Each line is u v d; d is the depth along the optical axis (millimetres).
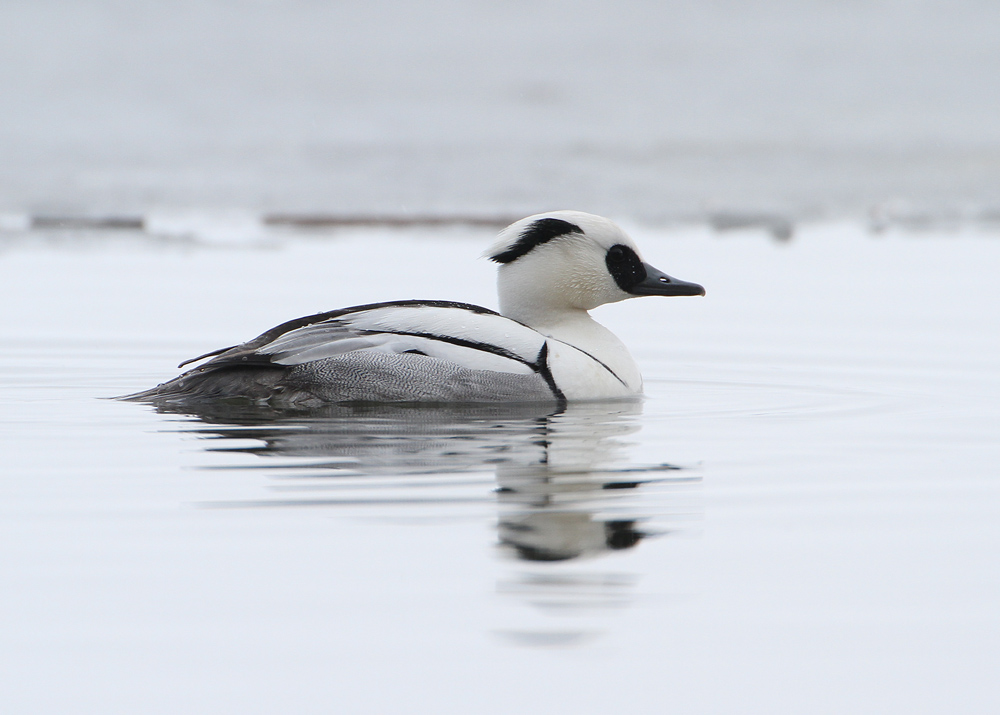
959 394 13023
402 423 11039
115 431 10586
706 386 13500
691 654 6391
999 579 7289
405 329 12047
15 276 21125
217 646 6375
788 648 6469
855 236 27062
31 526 7918
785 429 11102
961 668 6312
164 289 20047
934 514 8438
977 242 25984
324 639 6453
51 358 14891
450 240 26078
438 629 6543
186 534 7785
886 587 7180
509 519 8125
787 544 7805
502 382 11898
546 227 12867
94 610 6719
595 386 12281
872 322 17859
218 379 11922
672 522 8195
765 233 27500
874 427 11203
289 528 7895
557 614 6762
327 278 21234
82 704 5910
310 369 11758
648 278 13047
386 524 8000
